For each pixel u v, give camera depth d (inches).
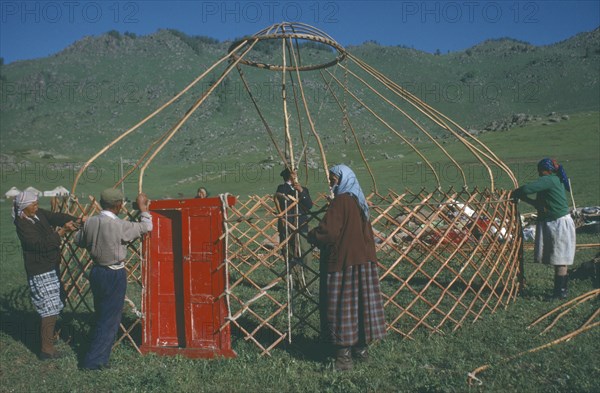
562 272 247.9
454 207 236.2
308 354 194.7
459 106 7854.3
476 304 248.2
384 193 1084.5
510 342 195.8
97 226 184.4
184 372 177.8
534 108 7578.7
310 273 335.9
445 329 216.8
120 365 188.9
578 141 2094.0
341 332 172.2
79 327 234.7
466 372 168.2
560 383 155.7
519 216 262.8
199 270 194.9
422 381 161.0
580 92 7736.2
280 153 235.5
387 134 5039.4
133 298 283.1
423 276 318.7
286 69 239.8
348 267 173.6
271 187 1708.9
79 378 178.2
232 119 6663.4
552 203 246.2
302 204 216.8
